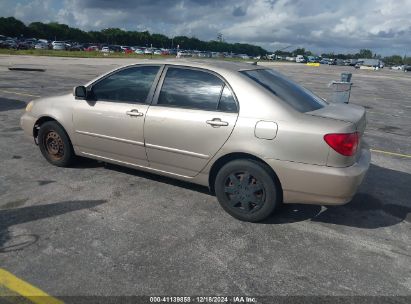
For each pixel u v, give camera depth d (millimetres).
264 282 2932
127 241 3416
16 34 107062
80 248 3268
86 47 86375
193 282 2891
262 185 3707
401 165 6242
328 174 3422
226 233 3646
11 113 8727
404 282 3008
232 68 4031
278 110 3615
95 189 4535
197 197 4426
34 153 5832
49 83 15344
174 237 3527
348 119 3586
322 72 44219
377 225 3979
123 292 2742
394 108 13898
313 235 3693
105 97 4629
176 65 4211
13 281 2807
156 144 4227
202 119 3875
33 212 3893
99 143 4703
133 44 134125
